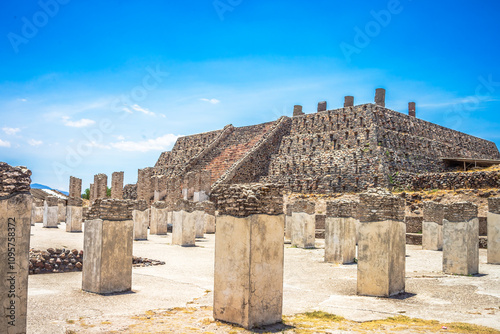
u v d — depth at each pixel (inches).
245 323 426.9
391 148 2090.3
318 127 2413.9
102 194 2219.5
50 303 514.9
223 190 469.7
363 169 1999.3
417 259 986.1
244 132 2832.2
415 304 556.1
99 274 581.0
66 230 1369.3
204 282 685.9
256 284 434.0
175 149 3344.0
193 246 1195.9
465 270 769.6
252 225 434.3
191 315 477.7
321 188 2078.0
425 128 2458.2
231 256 448.5
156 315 474.0
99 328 415.5
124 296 571.5
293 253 1077.8
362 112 2209.6
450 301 573.9
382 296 597.3
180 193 2409.0
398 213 625.0
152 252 1029.2
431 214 1186.6
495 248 911.0
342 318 481.7
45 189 2235.5
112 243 595.2
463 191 1610.5
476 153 2807.6
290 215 1421.0
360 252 622.8
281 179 2272.4
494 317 490.3
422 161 2177.7
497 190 1535.4
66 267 772.6
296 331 421.1
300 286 679.1
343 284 695.1
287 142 2493.8
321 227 1622.8
